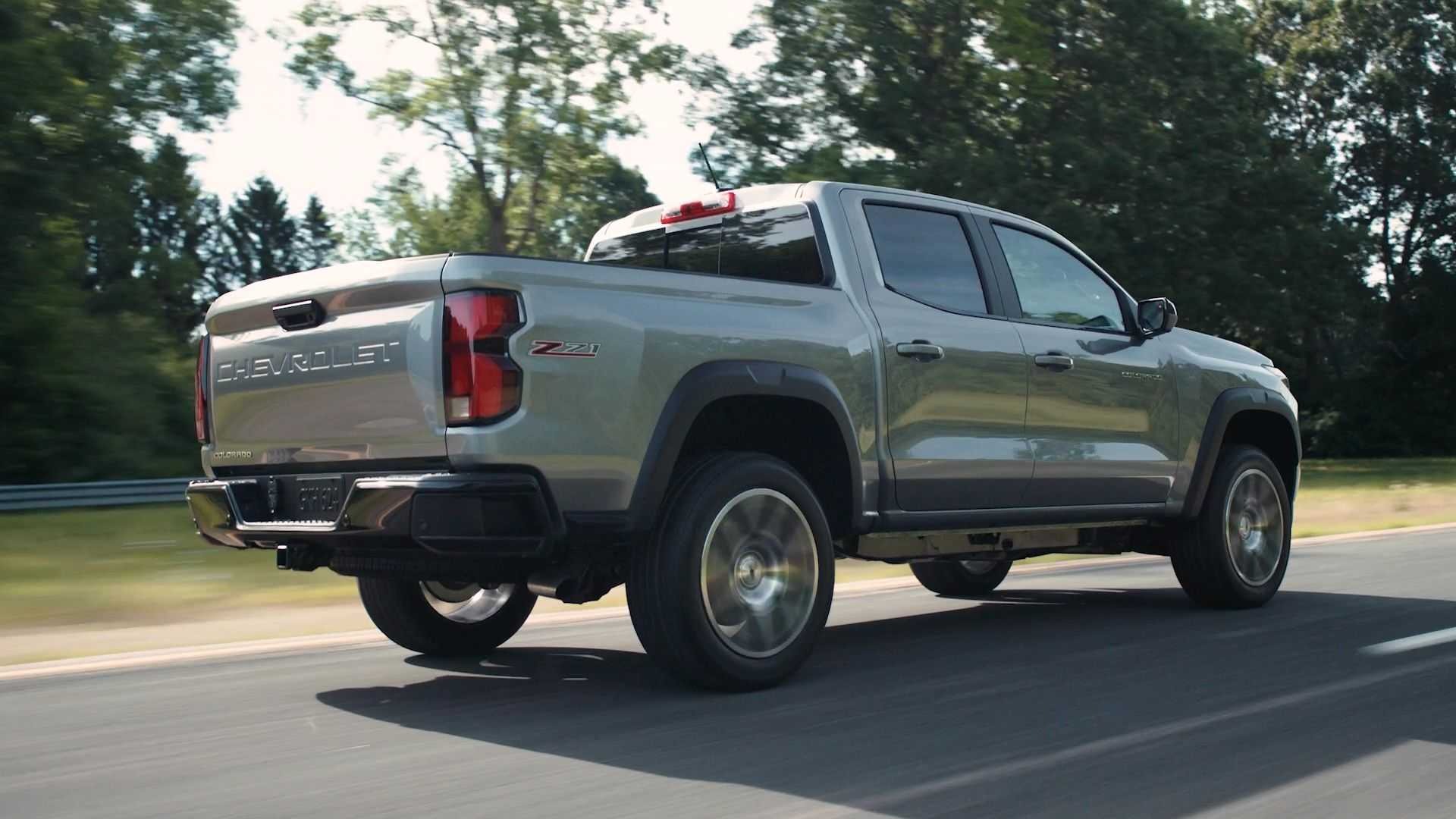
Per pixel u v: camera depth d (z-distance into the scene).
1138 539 6.86
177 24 27.86
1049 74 31.72
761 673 4.64
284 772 3.68
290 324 4.59
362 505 4.18
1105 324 6.32
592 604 7.37
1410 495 17.19
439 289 4.14
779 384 4.72
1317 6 48.56
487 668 5.33
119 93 26.86
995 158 28.86
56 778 3.65
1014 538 6.06
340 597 7.58
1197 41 31.53
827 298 5.10
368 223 42.16
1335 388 50.53
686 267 5.85
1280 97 48.06
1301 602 7.00
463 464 4.08
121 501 14.90
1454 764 3.62
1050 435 5.88
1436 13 47.50
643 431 4.35
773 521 4.68
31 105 21.81
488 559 4.53
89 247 26.64
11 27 21.66
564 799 3.38
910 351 5.27
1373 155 48.78
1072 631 6.11
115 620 6.73
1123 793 3.35
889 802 3.30
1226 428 7.08
